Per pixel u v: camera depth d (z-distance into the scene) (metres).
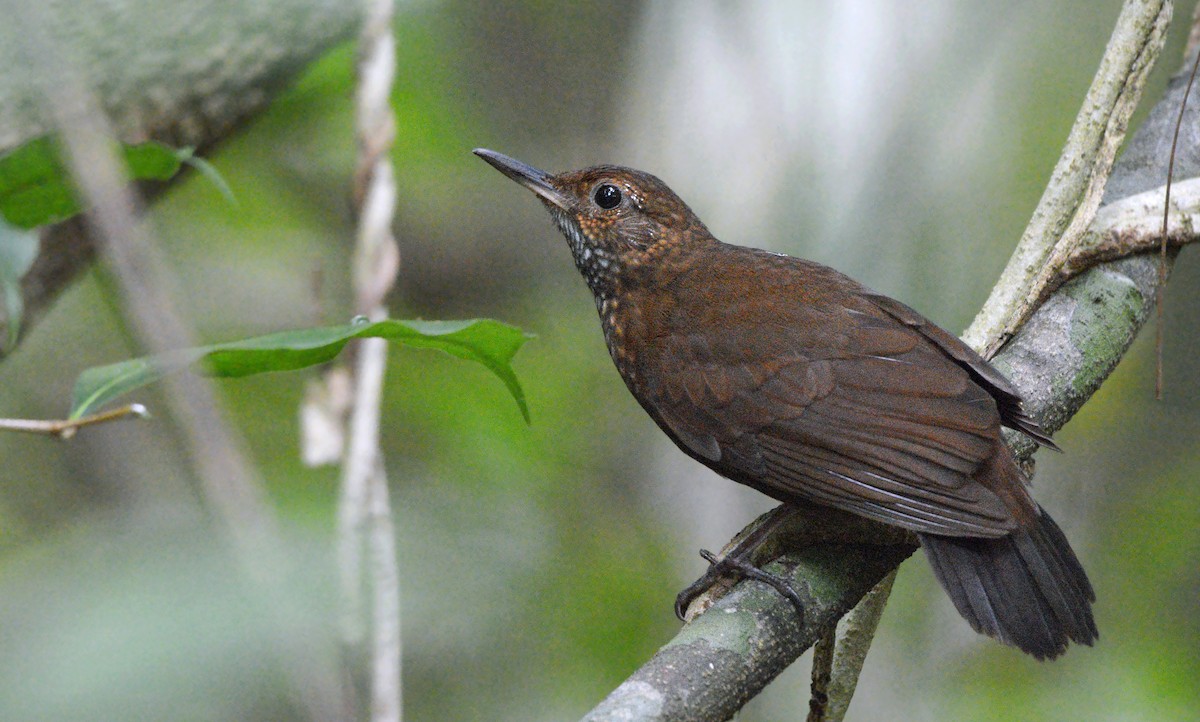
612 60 13.62
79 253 7.90
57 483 11.16
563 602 11.12
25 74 5.77
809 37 12.62
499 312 14.12
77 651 5.31
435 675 10.30
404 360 11.77
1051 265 7.70
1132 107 7.54
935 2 12.61
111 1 7.09
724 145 13.01
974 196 12.70
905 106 12.56
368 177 5.67
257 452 10.95
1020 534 6.57
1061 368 7.54
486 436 11.28
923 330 7.55
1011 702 11.64
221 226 12.41
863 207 12.59
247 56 7.46
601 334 13.79
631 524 12.11
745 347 7.65
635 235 8.49
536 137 13.91
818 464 7.09
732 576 6.93
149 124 7.56
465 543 10.60
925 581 12.50
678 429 7.89
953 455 6.73
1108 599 12.45
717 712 5.37
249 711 5.26
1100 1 12.86
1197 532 12.55
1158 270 8.07
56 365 12.09
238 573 2.62
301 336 4.95
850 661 6.88
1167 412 13.13
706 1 13.20
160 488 10.28
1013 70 12.89
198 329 12.27
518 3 13.50
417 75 11.69
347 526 4.86
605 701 5.13
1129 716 11.48
